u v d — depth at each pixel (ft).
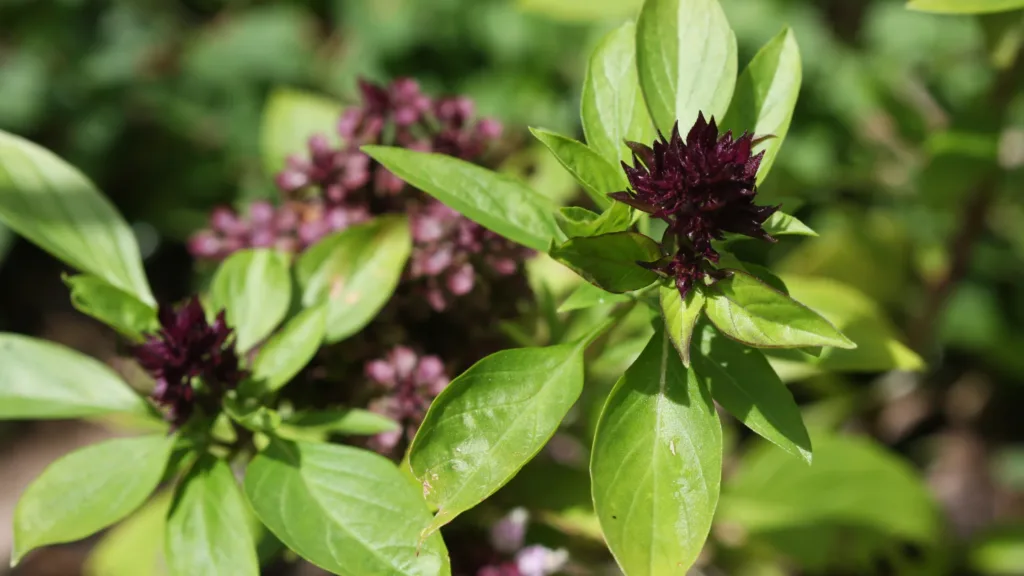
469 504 1.46
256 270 1.65
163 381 1.55
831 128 2.64
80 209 1.68
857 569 2.12
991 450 2.79
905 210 2.64
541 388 1.50
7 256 3.27
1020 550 2.19
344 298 1.66
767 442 2.14
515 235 1.55
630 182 1.47
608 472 1.46
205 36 3.20
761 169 1.52
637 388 1.49
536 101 2.79
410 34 2.87
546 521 1.78
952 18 2.60
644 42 1.53
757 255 1.51
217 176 3.10
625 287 1.46
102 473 1.55
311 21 3.22
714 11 1.52
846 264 2.40
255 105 3.01
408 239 1.67
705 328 1.52
